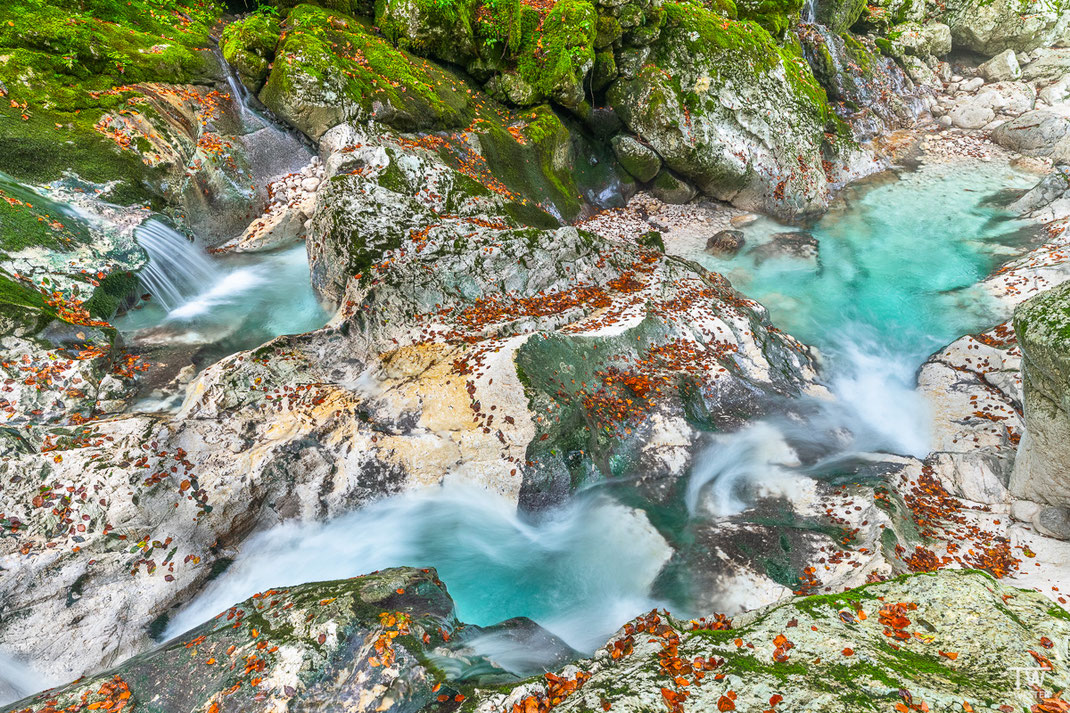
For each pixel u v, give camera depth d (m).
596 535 6.94
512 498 6.94
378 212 9.80
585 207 14.63
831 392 9.80
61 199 9.21
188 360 8.79
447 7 13.37
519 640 5.41
